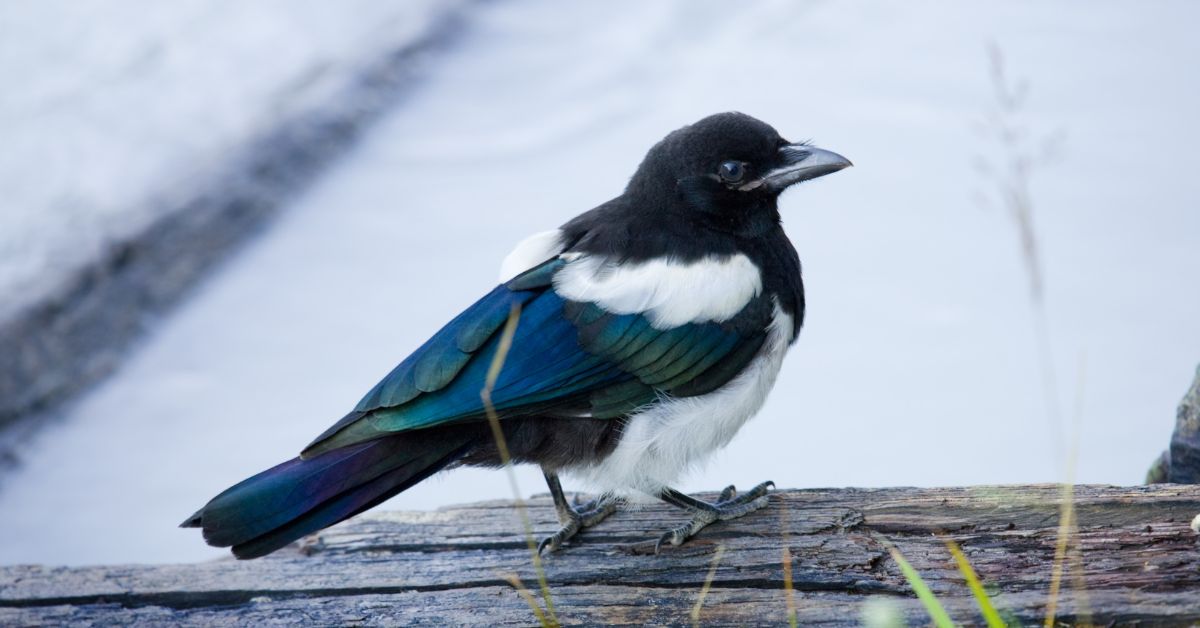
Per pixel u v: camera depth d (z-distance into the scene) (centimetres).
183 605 774
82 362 1395
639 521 831
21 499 1264
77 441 1324
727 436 866
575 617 736
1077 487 774
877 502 795
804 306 894
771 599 732
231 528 727
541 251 858
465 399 779
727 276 837
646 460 832
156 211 1531
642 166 878
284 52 1805
